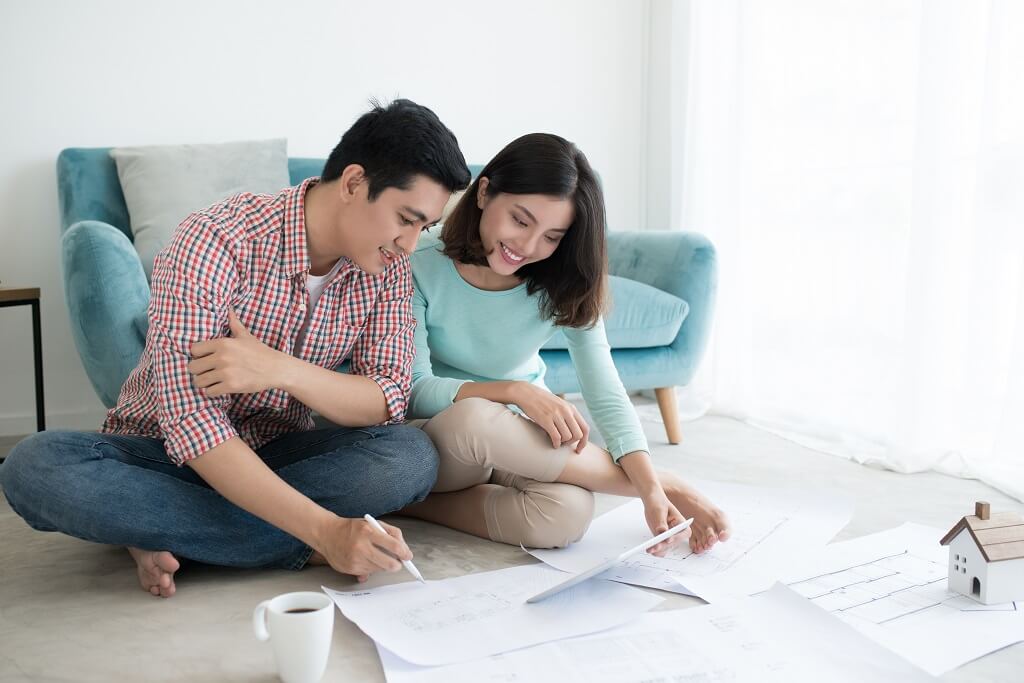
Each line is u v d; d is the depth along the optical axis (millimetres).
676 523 1478
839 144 2598
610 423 1603
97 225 1998
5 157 2717
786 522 1660
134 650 1174
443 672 1070
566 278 1551
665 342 2484
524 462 1505
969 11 2156
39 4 2697
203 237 1284
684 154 3238
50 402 2840
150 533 1308
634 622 1214
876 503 1922
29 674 1106
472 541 1610
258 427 1505
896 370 2420
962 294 2215
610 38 3473
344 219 1297
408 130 1227
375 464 1411
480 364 1743
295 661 1039
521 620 1213
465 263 1600
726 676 1059
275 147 2738
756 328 2910
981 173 2119
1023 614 1268
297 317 1396
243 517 1372
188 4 2854
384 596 1300
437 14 3189
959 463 2193
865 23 2502
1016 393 2062
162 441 1392
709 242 2559
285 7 2971
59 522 1287
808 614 1237
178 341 1257
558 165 1406
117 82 2799
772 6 2809
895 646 1168
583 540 1573
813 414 2684
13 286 2705
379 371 1477
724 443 2557
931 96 2205
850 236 2570
